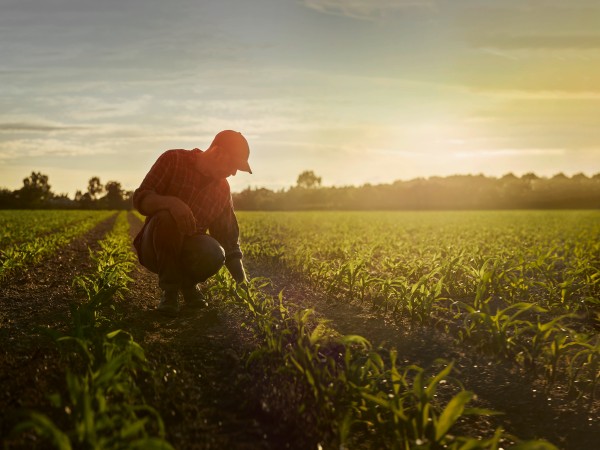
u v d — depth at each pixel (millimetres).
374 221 31141
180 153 5664
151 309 6039
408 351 4867
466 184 88875
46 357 4133
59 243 14883
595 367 4270
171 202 5355
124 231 19625
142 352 3621
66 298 6703
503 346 4785
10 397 3424
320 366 4070
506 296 7266
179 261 5660
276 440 3129
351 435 3273
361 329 5520
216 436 3119
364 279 6938
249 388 3764
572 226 25422
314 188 87375
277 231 20422
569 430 3465
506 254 11688
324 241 14344
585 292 7488
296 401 3580
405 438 2949
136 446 2445
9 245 14867
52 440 2666
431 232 20984
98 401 2883
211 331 5066
